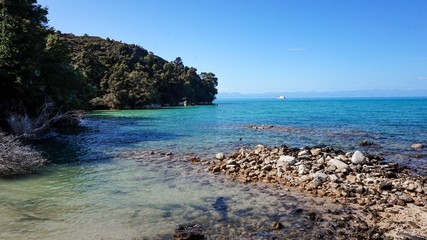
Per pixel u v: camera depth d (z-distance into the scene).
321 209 11.24
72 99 39.47
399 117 59.41
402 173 16.33
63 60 38.88
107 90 104.50
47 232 9.28
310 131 38.00
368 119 55.28
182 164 18.92
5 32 28.44
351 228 9.50
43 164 18.70
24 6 34.00
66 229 9.52
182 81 151.88
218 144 27.41
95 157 21.22
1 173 15.41
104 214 10.80
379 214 10.71
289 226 9.75
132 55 147.50
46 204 11.71
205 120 57.25
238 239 8.87
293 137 32.31
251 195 12.92
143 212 11.02
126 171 17.11
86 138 31.52
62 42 38.44
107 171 17.11
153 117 65.81
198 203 11.98
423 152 23.34
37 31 33.09
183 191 13.50
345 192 12.68
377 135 33.50
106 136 33.28
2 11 30.23
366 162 17.83
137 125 46.94
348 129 39.75
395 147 25.66
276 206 11.61
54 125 39.62
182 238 8.78
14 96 29.44
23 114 30.52
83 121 54.38
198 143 28.08
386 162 19.02
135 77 112.44
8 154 15.34
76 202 11.98
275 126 44.47
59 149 24.56
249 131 38.38
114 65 118.81
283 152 20.25
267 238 8.91
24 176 15.75
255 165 17.23
